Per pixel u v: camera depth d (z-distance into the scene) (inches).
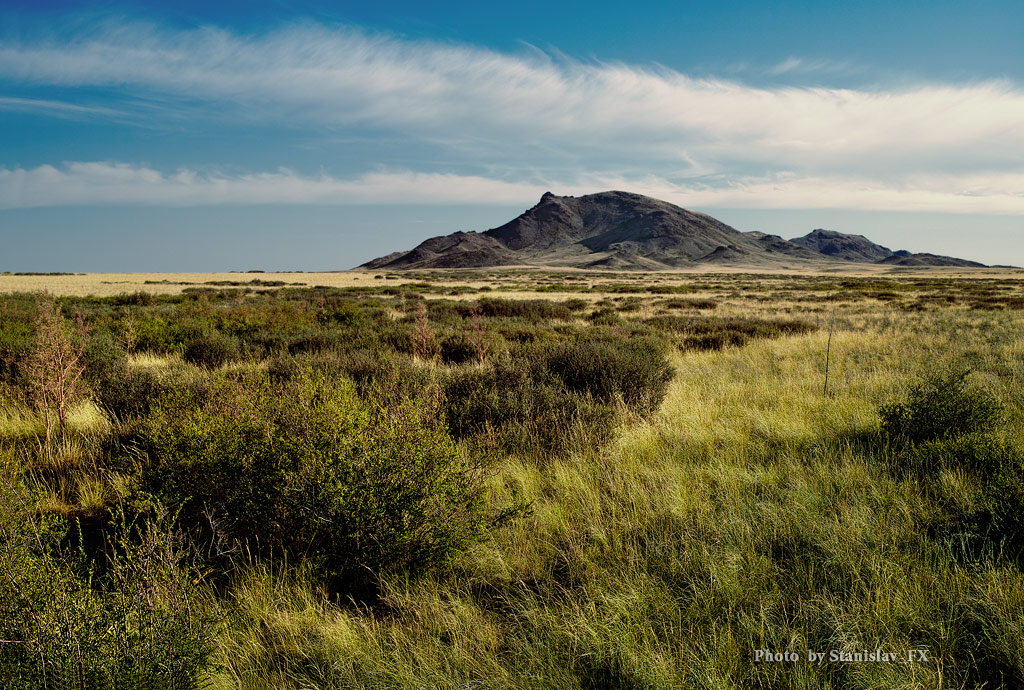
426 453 129.6
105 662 78.5
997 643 94.3
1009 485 136.4
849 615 101.5
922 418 215.0
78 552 128.6
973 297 1571.1
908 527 134.9
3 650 77.2
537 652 97.0
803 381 356.2
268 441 137.4
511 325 708.7
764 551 129.7
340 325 684.7
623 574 119.6
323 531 126.0
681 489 160.4
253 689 92.2
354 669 96.5
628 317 1055.6
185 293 1707.7
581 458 196.2
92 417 239.9
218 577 122.7
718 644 96.7
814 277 5521.7
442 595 119.0
